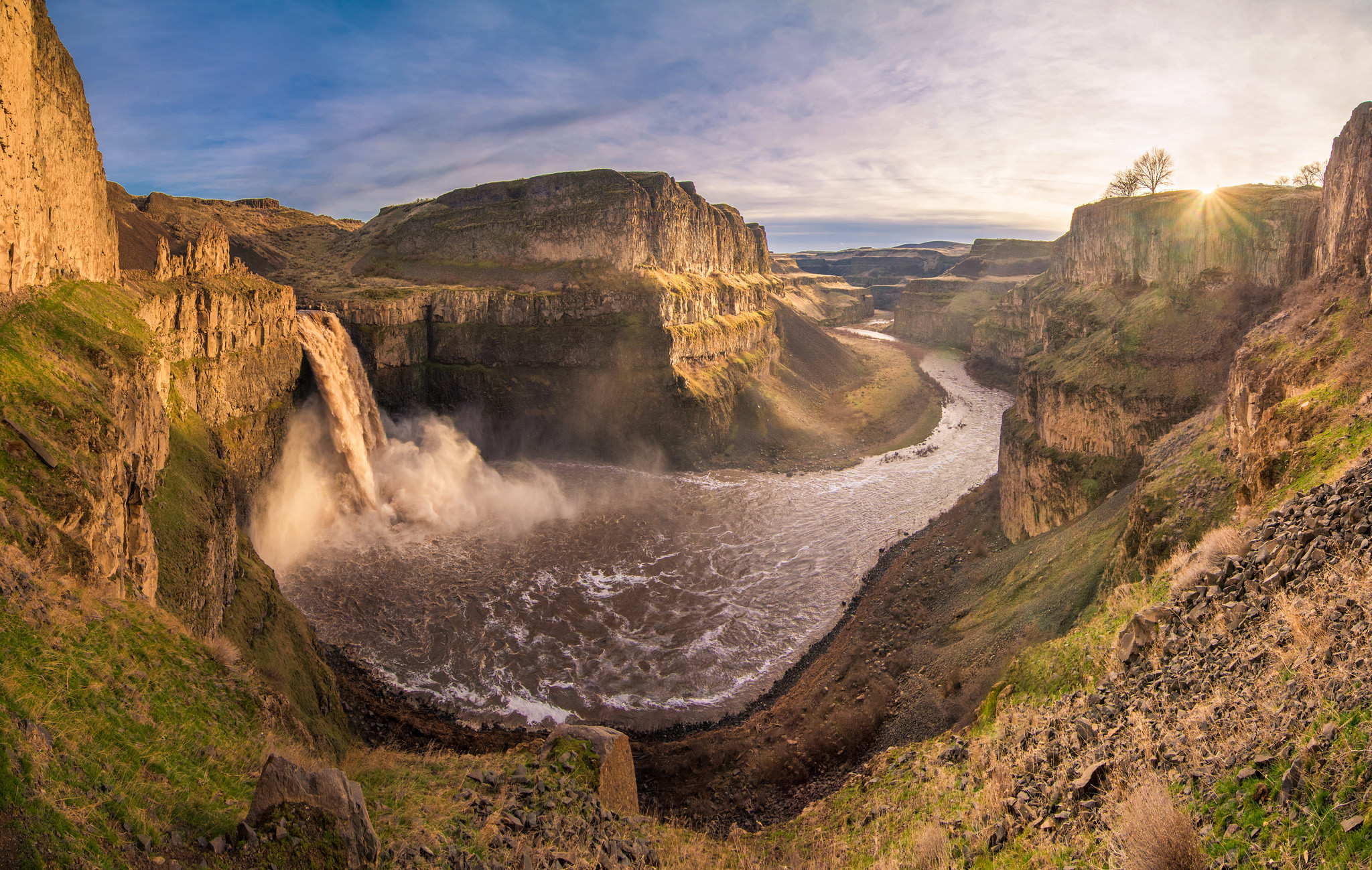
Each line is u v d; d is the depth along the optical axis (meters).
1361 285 31.20
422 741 40.75
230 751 15.66
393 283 118.88
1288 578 14.30
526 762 21.20
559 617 57.69
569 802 18.64
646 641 54.06
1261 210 60.59
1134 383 57.53
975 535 67.50
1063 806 12.62
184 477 37.00
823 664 49.03
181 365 52.72
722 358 127.88
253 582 41.19
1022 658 23.89
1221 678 13.03
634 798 22.55
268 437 67.06
